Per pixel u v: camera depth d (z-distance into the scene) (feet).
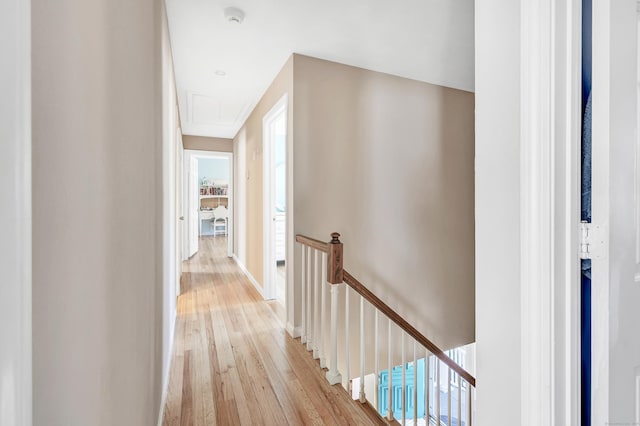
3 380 0.98
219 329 9.59
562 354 2.75
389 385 7.35
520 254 2.88
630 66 2.76
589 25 2.90
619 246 2.75
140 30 3.77
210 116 15.96
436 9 7.36
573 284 2.77
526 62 2.78
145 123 4.14
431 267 11.40
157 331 5.33
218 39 8.55
